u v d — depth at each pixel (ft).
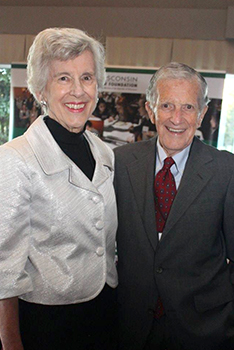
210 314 5.17
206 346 5.12
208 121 14.02
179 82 4.84
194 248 5.00
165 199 5.15
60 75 4.01
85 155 4.53
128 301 5.27
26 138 4.09
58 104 4.10
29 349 4.17
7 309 3.86
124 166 5.41
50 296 4.04
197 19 14.47
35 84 4.13
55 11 15.30
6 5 15.58
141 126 14.58
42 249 4.06
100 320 4.59
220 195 5.04
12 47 15.78
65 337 4.22
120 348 5.46
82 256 4.22
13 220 3.75
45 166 3.96
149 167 5.29
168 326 5.10
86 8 15.10
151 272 5.09
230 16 13.93
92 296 4.31
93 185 4.27
